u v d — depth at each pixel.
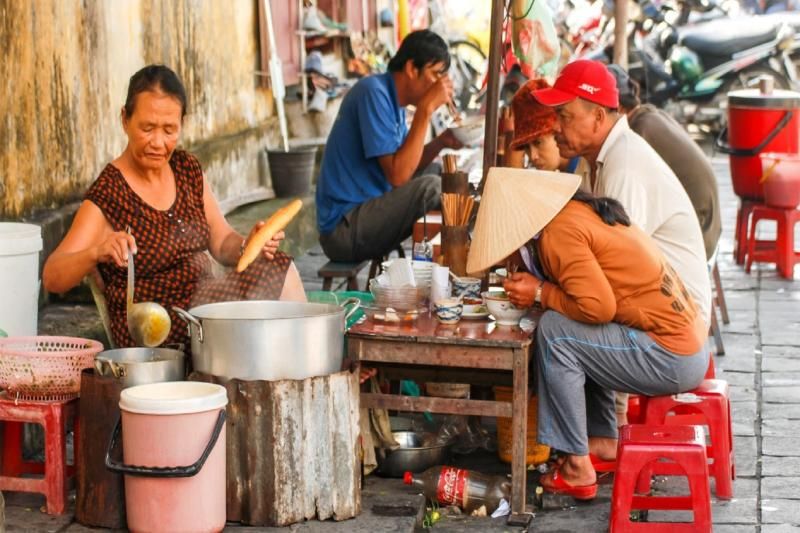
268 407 5.23
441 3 20.41
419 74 8.92
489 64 6.98
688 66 20.62
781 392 7.76
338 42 15.61
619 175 6.03
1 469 5.77
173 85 5.87
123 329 5.93
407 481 5.90
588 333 5.64
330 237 9.06
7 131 7.48
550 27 8.71
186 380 5.50
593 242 5.52
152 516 5.09
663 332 5.62
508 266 6.39
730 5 20.52
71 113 8.40
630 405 6.86
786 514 5.74
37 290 6.23
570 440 5.76
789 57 20.45
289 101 14.39
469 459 6.50
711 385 5.99
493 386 6.32
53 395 5.51
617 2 11.89
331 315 5.36
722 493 5.92
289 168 12.71
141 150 5.90
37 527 5.34
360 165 9.05
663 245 6.10
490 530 5.54
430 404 5.64
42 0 7.91
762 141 11.45
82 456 5.35
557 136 6.22
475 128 9.77
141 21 9.80
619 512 5.33
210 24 11.72
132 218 5.98
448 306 5.78
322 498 5.38
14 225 6.18
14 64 7.55
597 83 6.05
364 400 5.70
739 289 10.87
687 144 7.85
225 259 6.37
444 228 6.56
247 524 5.33
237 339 5.23
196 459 5.05
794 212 11.24
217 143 11.70
